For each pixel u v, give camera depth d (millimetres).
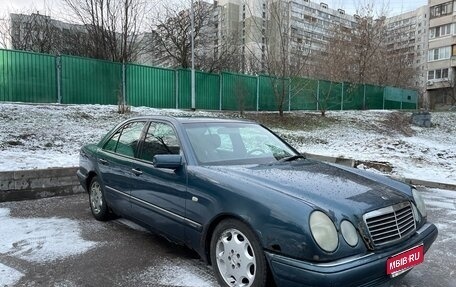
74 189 6949
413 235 3182
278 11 22125
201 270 3695
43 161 7996
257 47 28062
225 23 31031
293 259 2688
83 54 25000
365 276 2668
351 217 2807
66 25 29172
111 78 17109
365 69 30672
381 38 33844
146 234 4742
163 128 4266
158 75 18484
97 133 11859
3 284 3357
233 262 3129
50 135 10992
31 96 15117
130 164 4422
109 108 15500
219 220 3279
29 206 6004
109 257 4008
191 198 3512
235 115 19375
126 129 4906
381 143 15617
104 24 21984
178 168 3713
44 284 3375
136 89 17797
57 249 4207
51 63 15531
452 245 4586
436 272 3783
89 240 4508
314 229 2666
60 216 5480
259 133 4574
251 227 2938
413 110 30734
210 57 29312
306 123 20078
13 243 4363
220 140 4078
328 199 2918
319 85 24969
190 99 19531
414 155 13094
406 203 3238
